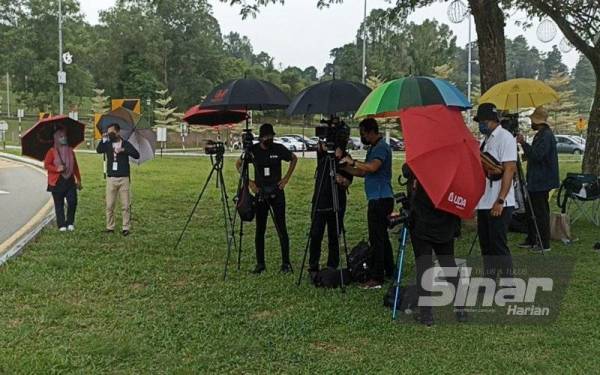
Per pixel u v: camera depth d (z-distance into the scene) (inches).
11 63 2397.9
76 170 352.2
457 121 184.7
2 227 358.9
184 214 417.7
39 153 347.9
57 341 172.7
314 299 217.2
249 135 253.8
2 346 167.8
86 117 2426.2
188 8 2810.0
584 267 262.2
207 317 196.1
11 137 2055.9
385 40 2637.8
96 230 346.9
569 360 163.9
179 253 290.5
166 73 2778.1
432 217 191.3
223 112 285.9
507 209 215.9
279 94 251.1
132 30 2677.2
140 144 383.2
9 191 548.4
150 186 593.6
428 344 175.5
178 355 164.4
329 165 237.8
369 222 235.8
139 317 194.7
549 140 291.4
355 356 165.9
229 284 237.0
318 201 244.8
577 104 2443.4
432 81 203.3
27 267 253.8
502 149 212.2
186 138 2063.2
